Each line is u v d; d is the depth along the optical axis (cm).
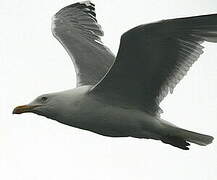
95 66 1315
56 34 1391
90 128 1171
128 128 1164
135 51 1080
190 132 1153
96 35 1397
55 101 1166
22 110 1175
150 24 1035
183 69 1106
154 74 1126
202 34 1062
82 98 1155
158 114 1167
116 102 1155
